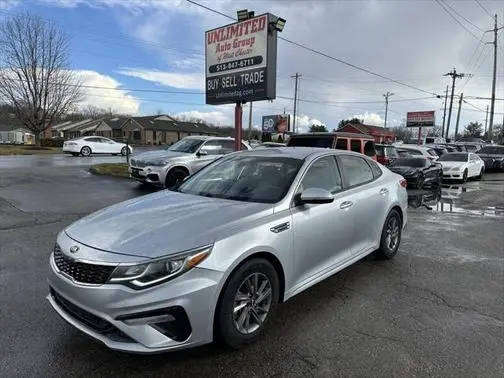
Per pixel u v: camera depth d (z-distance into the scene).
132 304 2.79
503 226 8.64
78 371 2.98
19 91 38.88
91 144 29.94
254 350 3.32
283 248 3.63
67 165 20.25
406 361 3.21
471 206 11.77
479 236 7.60
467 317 4.02
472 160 20.48
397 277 5.14
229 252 3.13
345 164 5.04
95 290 2.85
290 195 3.94
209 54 13.84
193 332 2.95
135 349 2.81
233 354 3.25
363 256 5.07
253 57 12.45
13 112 40.97
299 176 4.18
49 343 3.34
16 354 3.18
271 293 3.54
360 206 4.88
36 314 3.84
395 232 5.89
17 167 18.62
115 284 2.82
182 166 11.87
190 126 83.38
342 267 4.61
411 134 94.88
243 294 3.31
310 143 12.87
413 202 12.52
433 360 3.23
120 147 31.31
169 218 3.42
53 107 40.41
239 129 13.34
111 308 2.80
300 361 3.18
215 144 12.85
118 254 2.92
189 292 2.89
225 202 3.89
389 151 17.91
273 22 12.13
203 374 2.98
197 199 4.04
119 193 11.44
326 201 3.85
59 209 8.96
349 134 13.06
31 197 10.40
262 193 4.05
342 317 3.95
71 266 3.03
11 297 4.21
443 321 3.92
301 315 3.97
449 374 3.04
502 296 4.59
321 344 3.44
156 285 2.83
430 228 8.27
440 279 5.10
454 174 19.12
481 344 3.49
